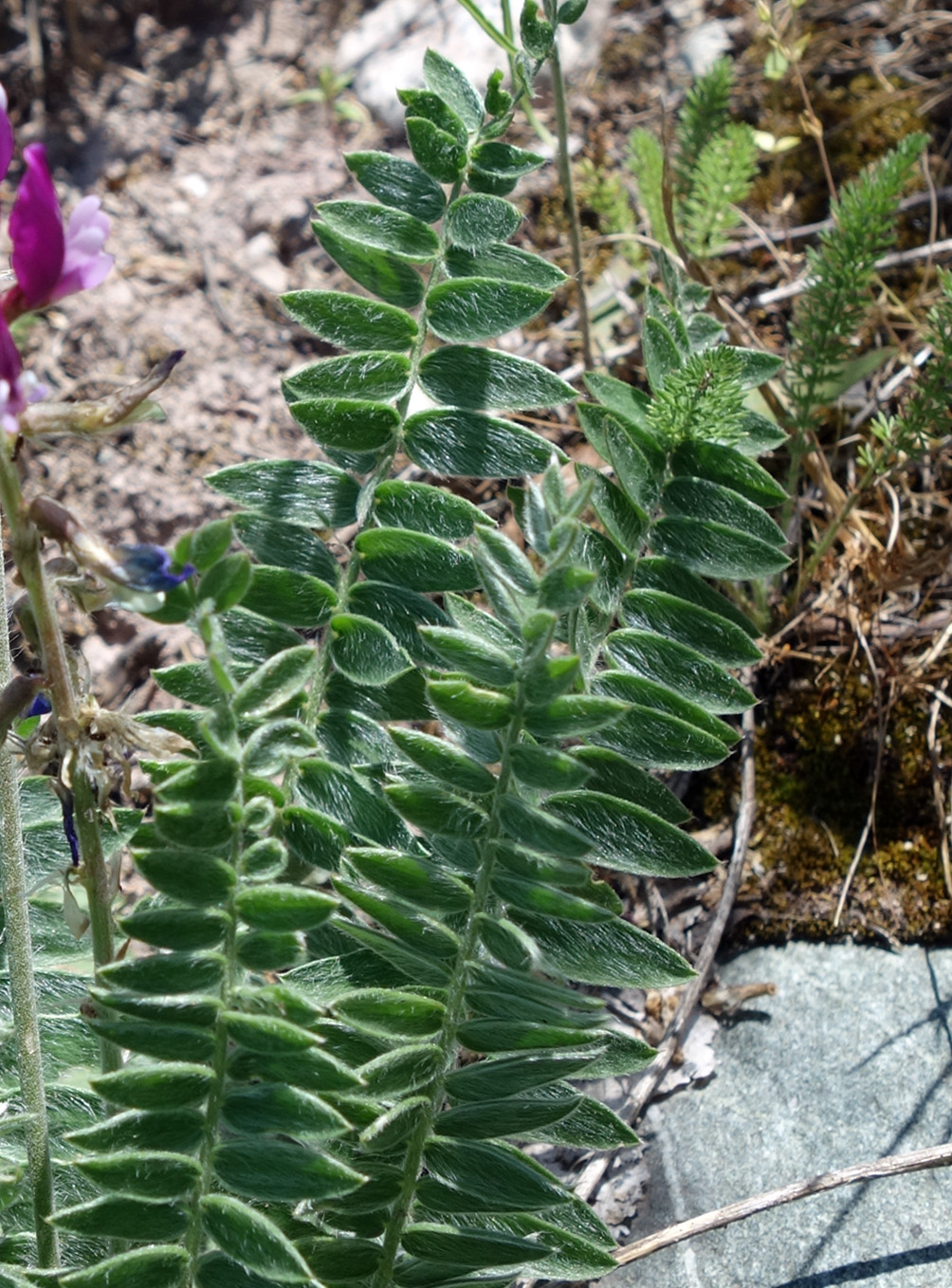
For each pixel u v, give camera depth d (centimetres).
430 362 17
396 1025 14
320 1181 13
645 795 16
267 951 12
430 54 18
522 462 17
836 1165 20
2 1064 16
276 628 17
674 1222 20
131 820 16
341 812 16
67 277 12
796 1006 22
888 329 29
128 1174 12
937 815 24
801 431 25
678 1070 22
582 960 15
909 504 27
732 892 23
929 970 22
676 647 16
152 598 11
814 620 26
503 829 13
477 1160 14
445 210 17
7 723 12
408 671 17
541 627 12
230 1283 13
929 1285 18
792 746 25
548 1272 16
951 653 25
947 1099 20
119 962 12
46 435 11
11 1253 16
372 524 17
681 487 17
